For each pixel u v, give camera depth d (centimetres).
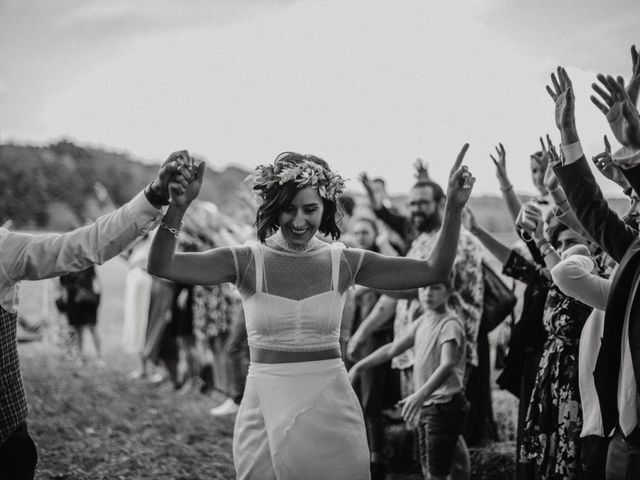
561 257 387
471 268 522
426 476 458
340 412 318
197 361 896
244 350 714
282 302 320
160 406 801
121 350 1199
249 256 324
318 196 323
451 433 445
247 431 320
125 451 605
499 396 679
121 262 1761
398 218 641
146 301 1020
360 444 320
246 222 841
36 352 1161
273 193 322
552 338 394
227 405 773
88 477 530
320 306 322
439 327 455
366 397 549
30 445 304
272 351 320
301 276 324
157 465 571
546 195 489
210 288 858
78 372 984
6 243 297
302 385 315
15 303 302
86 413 743
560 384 384
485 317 544
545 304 414
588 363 351
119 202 1945
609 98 291
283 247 329
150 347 893
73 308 1041
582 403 353
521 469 405
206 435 685
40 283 1430
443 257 326
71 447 614
